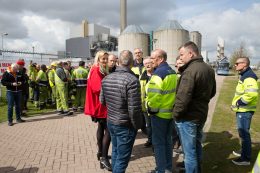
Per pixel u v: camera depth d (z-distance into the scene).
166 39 47.06
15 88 9.13
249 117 5.08
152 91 4.33
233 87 25.53
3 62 15.33
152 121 4.48
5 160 5.77
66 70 12.40
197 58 3.80
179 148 6.02
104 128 5.41
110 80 4.07
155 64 4.54
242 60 5.05
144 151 6.19
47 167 5.38
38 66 14.16
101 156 5.46
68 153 6.16
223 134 7.61
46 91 12.68
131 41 47.66
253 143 6.74
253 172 1.79
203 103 3.85
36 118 10.29
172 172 5.06
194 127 3.87
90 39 67.56
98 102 5.10
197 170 3.97
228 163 5.39
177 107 3.76
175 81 4.41
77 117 10.45
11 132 8.09
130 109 3.85
